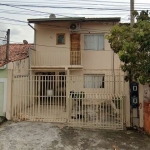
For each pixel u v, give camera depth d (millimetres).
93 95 9719
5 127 8438
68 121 8859
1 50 15953
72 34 14656
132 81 8547
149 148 6523
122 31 7832
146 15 7758
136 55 7047
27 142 6906
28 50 13781
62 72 14883
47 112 9805
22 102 9930
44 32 14836
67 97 9078
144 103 8312
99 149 6418
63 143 6863
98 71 14359
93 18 13727
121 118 8477
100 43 14539
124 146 6668
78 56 14297
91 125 8633
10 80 9688
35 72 14523
